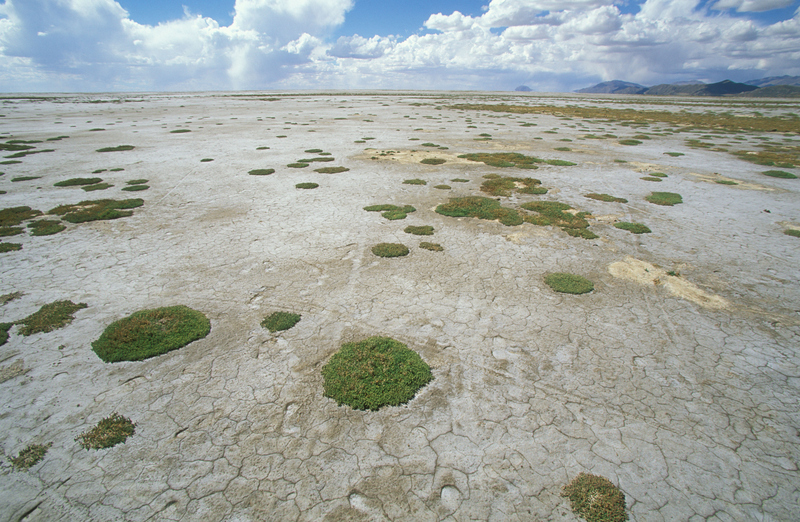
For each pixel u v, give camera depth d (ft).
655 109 200.23
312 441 14.35
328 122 118.11
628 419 15.51
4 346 19.17
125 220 36.42
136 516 11.76
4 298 23.40
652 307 23.36
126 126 108.68
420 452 14.01
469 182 50.21
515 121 127.34
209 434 14.56
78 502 12.16
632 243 32.55
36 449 13.88
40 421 15.02
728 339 20.51
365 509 12.07
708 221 37.78
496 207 40.06
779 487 12.92
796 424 15.37
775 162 64.34
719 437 14.75
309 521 11.69
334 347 19.35
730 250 31.32
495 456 13.89
